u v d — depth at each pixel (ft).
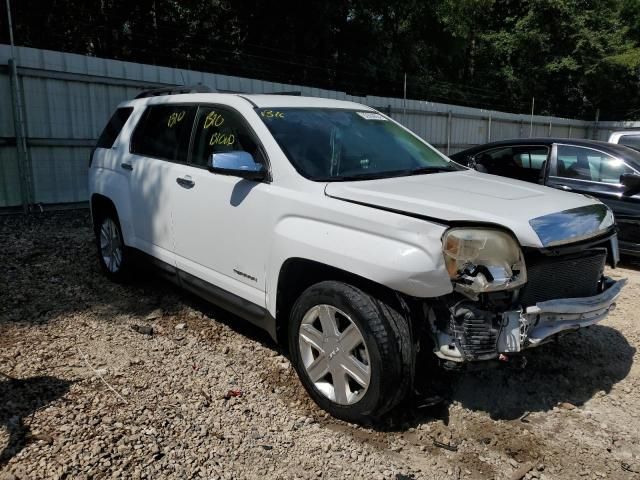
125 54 55.72
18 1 46.85
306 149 12.70
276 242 11.78
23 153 28.68
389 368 10.10
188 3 58.29
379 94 77.20
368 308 10.26
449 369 10.26
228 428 10.69
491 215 10.05
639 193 22.33
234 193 12.91
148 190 15.84
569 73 98.78
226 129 13.88
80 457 9.48
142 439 10.13
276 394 12.02
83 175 31.40
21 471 9.04
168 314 16.06
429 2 77.30
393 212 10.30
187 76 35.17
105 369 12.63
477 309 9.92
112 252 18.29
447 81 92.94
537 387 12.82
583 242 10.75
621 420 11.68
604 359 14.44
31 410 10.77
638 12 99.86
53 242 23.39
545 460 10.27
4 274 18.88
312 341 11.37
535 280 10.37
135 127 17.28
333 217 10.90
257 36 64.49
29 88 28.63
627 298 19.47
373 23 73.10
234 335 14.80
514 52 97.86
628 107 102.83
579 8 96.89
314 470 9.66
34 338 14.07
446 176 13.20
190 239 14.39
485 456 10.28
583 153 24.12
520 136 66.85
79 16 52.08
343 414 10.89
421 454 10.25
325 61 68.13
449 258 9.68
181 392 11.85
